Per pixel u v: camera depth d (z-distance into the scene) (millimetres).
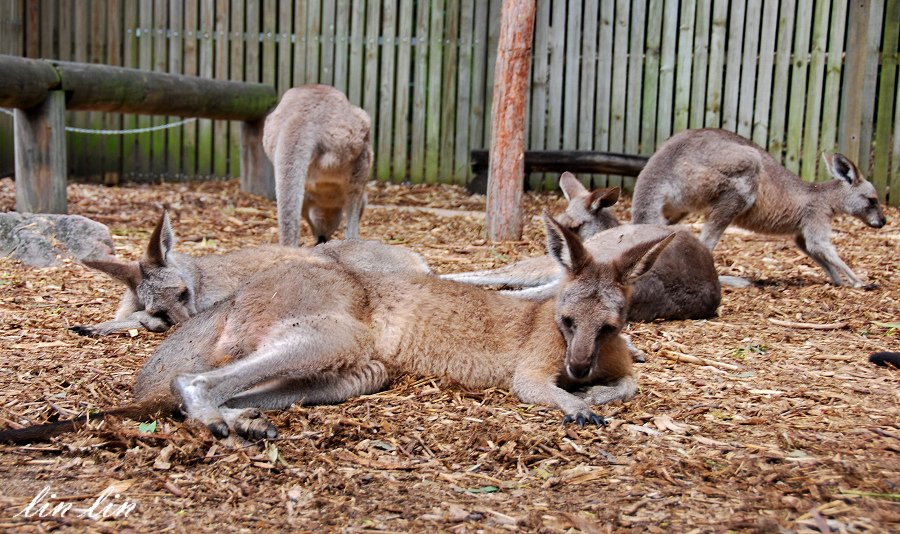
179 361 4273
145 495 3318
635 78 12289
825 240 8312
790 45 11859
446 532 3057
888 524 3088
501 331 4691
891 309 6984
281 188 7781
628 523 3105
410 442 3861
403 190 12812
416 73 12938
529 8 8836
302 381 4285
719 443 3902
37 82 8586
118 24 13031
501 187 9227
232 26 12953
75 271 7355
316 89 8492
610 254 6633
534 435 3947
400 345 4559
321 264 4641
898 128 11852
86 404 4254
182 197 11727
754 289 7715
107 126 13336
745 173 8289
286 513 3199
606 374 4676
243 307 4332
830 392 4711
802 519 3119
